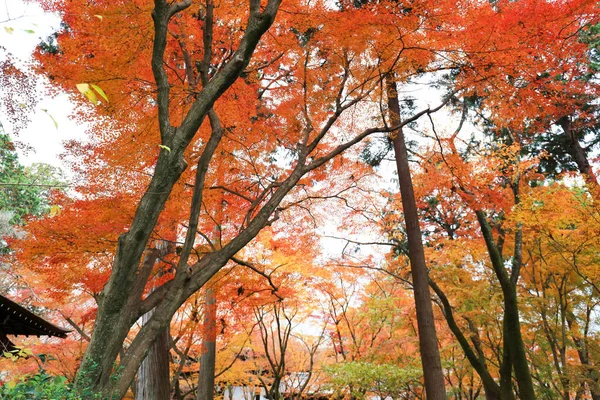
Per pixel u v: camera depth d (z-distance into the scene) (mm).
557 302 13469
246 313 10094
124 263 4566
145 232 4637
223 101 7219
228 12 7078
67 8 5590
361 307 16938
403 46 7383
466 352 12062
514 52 7445
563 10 6895
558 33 7180
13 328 7672
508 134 12922
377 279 16656
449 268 13859
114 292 4547
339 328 16859
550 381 13562
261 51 8008
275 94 8406
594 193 10375
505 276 11016
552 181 12953
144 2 5648
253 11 5281
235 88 7441
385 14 6770
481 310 13000
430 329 10172
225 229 8781
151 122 6656
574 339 14172
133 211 6457
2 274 11867
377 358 15281
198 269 5520
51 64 5781
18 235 8953
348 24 6941
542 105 8602
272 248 10680
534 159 11406
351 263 14602
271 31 7648
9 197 16094
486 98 9375
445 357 15383
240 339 14641
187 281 5320
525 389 10406
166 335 9859
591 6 6852
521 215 10672
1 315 7348
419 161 12070
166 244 8883
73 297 11273
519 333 10789
